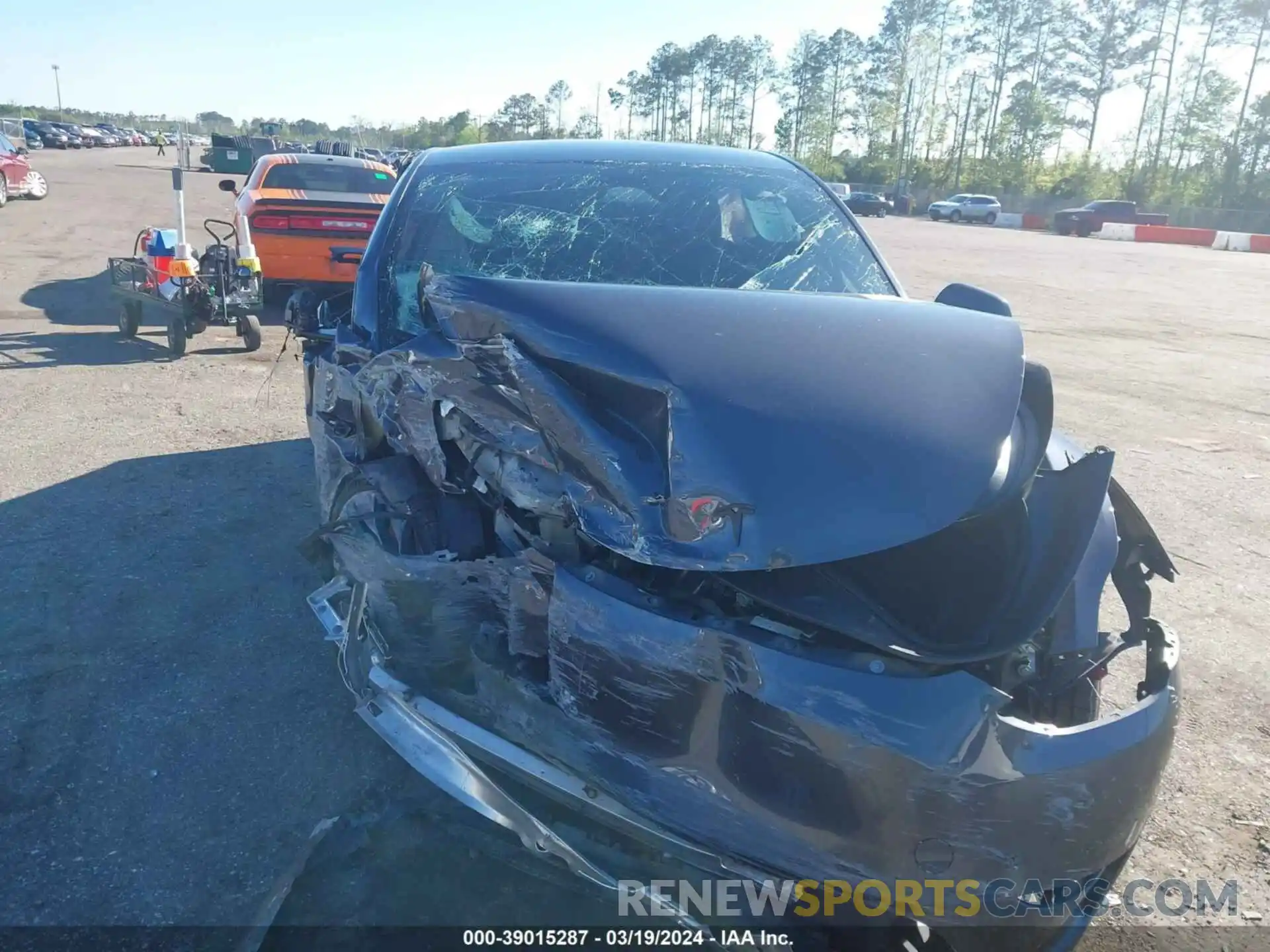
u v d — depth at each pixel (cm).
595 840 220
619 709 203
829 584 197
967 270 2027
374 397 274
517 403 226
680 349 216
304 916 235
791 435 199
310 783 290
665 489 200
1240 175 6156
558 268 327
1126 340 1192
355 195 1093
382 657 264
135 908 241
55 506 486
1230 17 6344
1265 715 352
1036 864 189
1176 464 661
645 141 409
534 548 222
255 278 853
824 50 8819
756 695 188
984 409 209
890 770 183
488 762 231
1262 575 478
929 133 8175
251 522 476
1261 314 1505
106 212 2017
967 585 207
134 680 339
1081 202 6081
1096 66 7219
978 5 7950
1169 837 285
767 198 365
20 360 794
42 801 278
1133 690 354
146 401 691
